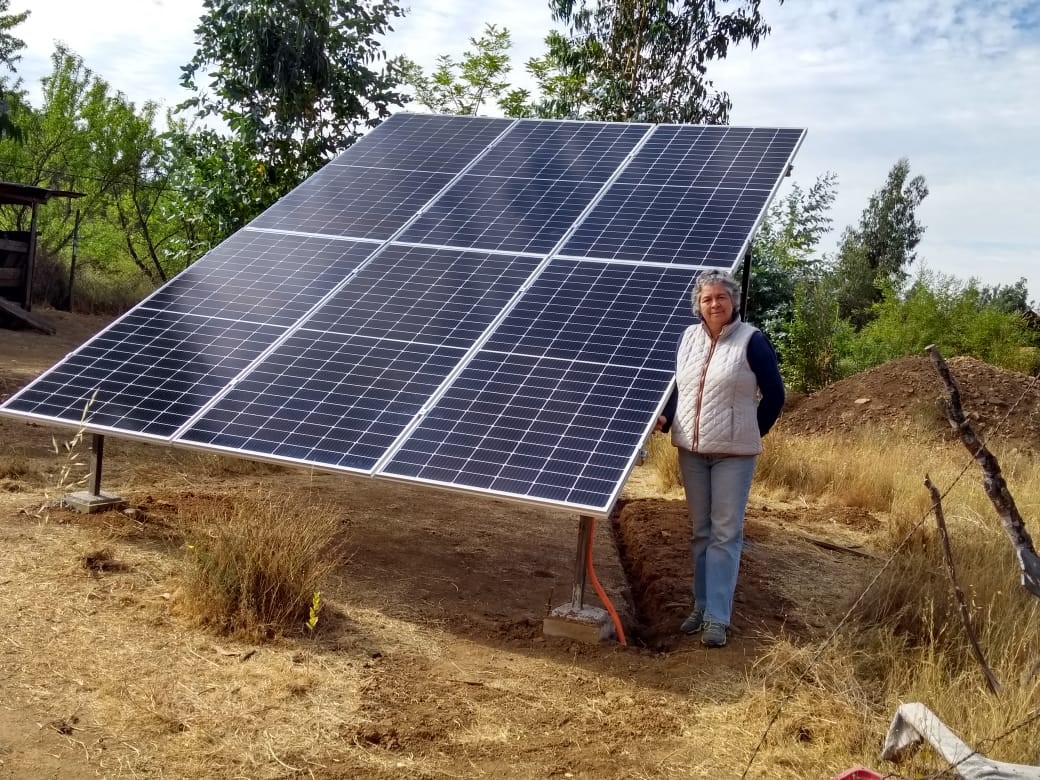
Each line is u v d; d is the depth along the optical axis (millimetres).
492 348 6348
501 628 5695
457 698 4621
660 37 21938
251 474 9125
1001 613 5535
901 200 56688
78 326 20141
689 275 6863
